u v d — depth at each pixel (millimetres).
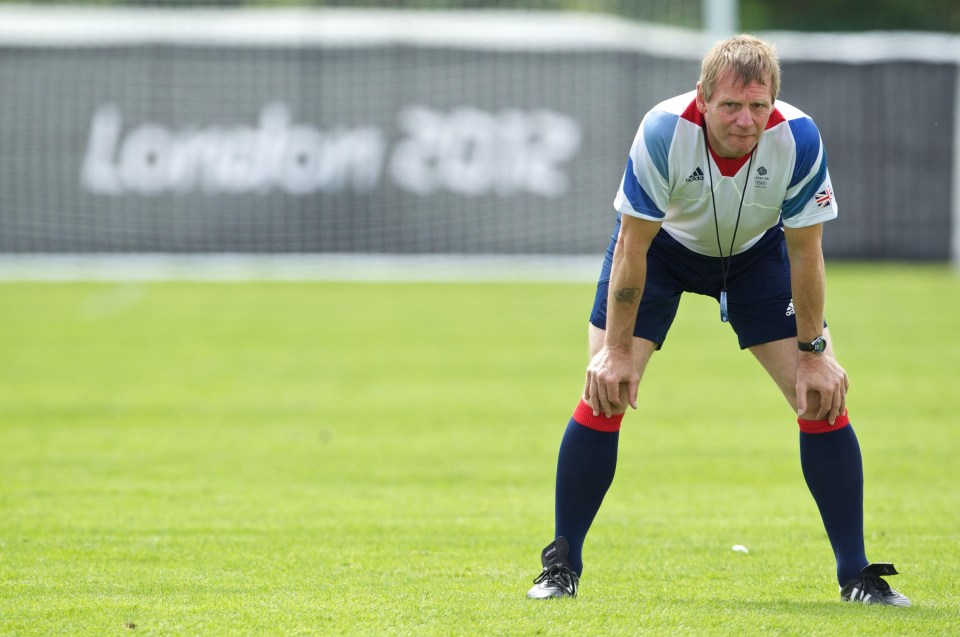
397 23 65438
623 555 16859
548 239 63812
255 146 62906
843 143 61938
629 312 13523
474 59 63500
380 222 63375
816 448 14094
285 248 63188
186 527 18531
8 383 32594
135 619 13055
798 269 13422
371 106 63219
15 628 12688
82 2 72812
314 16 66125
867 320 44531
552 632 12320
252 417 28406
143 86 62406
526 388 32375
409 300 51250
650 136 13008
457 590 14555
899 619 12773
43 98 62000
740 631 12312
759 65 12273
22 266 61344
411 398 30906
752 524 18938
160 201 62594
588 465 14164
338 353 38031
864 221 62281
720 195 13242
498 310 48312
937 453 24547
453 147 63562
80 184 62250
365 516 19422
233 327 43406
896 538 17812
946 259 62438
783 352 14164
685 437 26344
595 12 70188
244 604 13734
